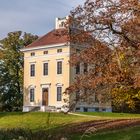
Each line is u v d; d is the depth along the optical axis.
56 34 30.77
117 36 28.14
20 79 99.69
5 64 99.50
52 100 84.69
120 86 27.98
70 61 29.75
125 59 27.92
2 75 99.44
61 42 83.44
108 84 27.55
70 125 42.19
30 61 89.81
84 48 30.03
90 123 40.62
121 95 30.44
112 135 29.38
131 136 28.39
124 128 33.12
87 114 59.88
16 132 18.77
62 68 83.50
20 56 99.94
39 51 88.38
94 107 80.69
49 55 86.25
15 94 98.75
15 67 99.94
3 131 19.03
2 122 52.69
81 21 28.33
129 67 27.33
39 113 55.91
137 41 27.56
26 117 53.16
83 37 28.62
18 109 98.81
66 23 29.30
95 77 28.02
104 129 33.84
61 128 40.00
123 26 27.42
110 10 27.66
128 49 27.86
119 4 27.64
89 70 28.94
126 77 27.27
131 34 27.62
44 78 86.81
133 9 27.47
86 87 27.97
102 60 28.30
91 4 28.12
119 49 28.00
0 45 100.38
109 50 28.33
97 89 27.86
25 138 17.92
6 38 99.94
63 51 83.44
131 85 27.41
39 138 18.41
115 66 27.67
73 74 82.75
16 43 100.06
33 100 88.31
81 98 28.22
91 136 29.12
